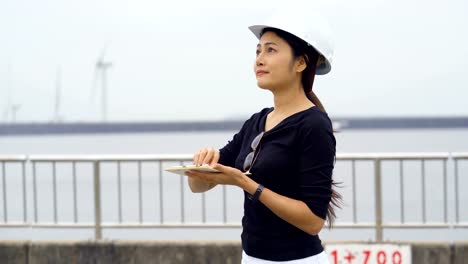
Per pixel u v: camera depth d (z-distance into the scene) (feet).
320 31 10.85
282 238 10.73
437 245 24.17
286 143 10.59
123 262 24.91
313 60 10.97
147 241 24.91
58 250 25.12
